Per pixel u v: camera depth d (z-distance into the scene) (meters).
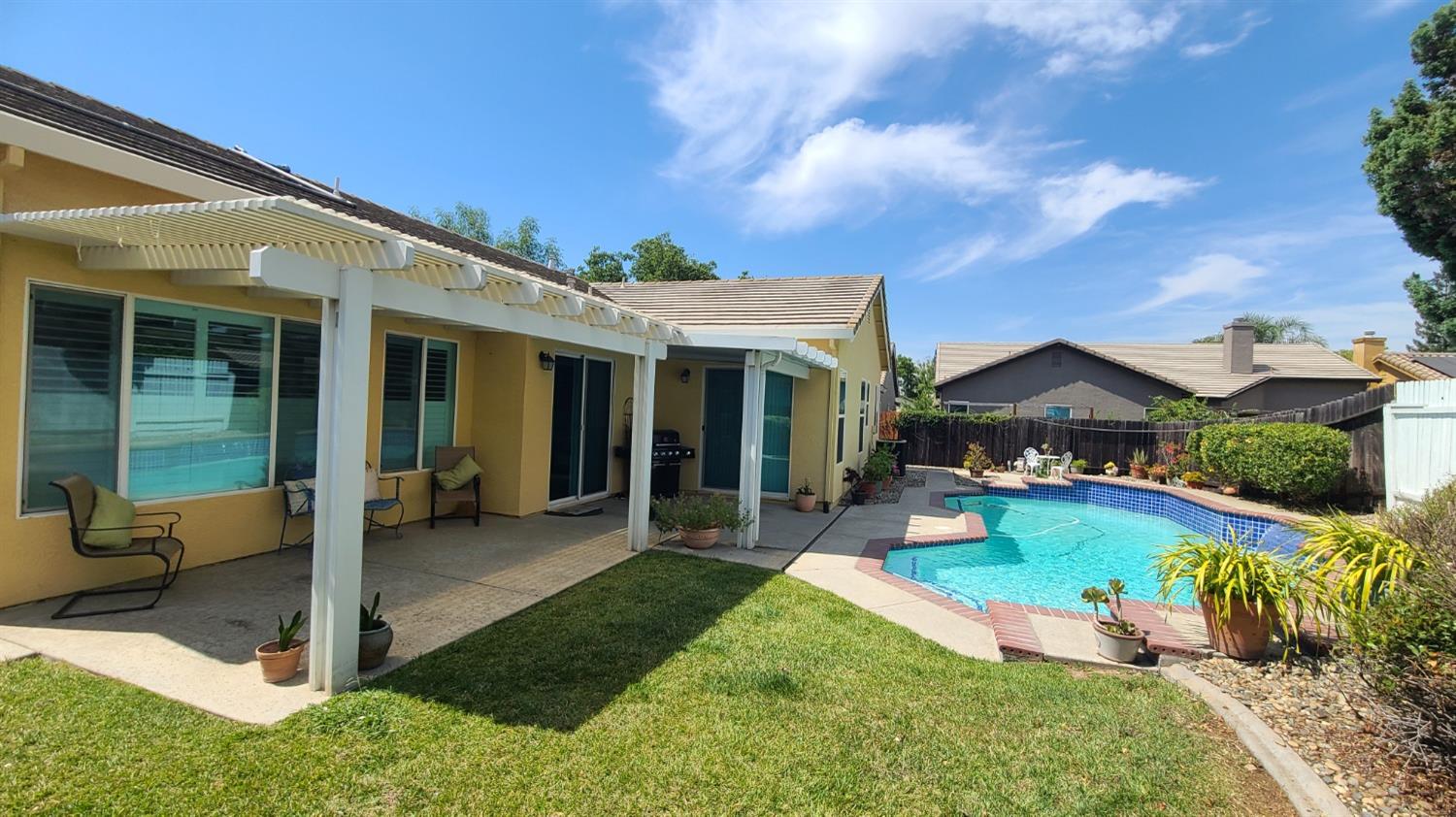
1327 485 12.38
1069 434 20.44
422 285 4.39
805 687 4.16
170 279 5.80
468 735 3.38
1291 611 5.15
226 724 3.36
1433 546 4.08
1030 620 5.82
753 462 8.28
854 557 8.14
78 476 4.96
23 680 3.74
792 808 2.92
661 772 3.14
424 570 6.57
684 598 5.94
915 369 44.59
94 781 2.82
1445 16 12.80
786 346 7.89
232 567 6.26
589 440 11.45
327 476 3.76
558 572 6.70
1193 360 28.02
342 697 3.69
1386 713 3.42
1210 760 3.51
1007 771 3.31
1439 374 22.00
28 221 4.08
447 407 9.41
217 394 6.36
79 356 5.29
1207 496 14.34
